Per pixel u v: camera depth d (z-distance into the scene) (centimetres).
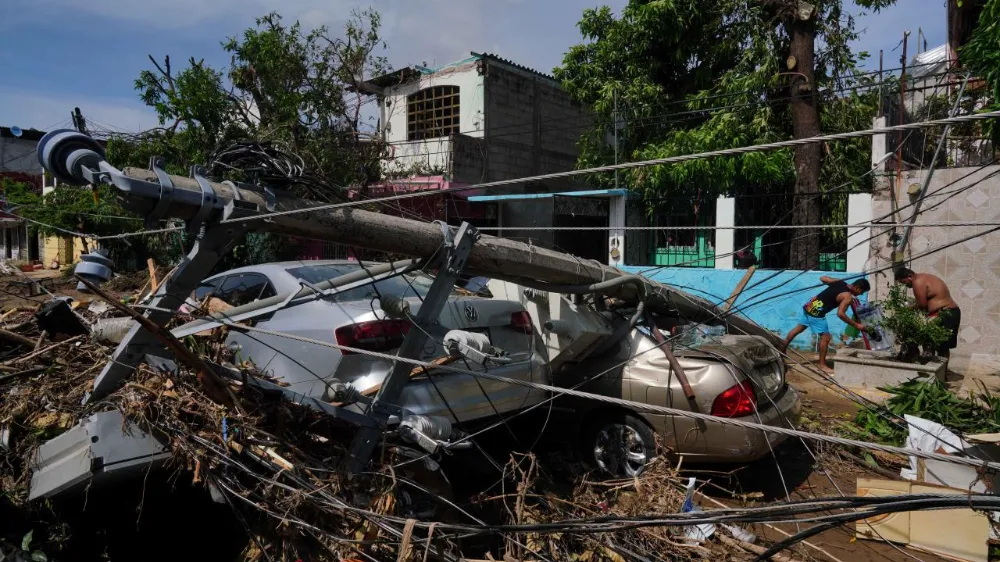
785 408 510
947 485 413
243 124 1524
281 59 1491
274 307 377
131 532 415
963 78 1030
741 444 457
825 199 1155
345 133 1589
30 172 2650
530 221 1449
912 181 943
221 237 328
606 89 1362
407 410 385
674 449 481
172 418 353
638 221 1277
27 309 629
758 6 1291
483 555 381
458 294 576
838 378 809
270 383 392
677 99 1448
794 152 1134
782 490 503
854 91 1227
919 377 724
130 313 320
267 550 334
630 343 511
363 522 331
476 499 407
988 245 892
